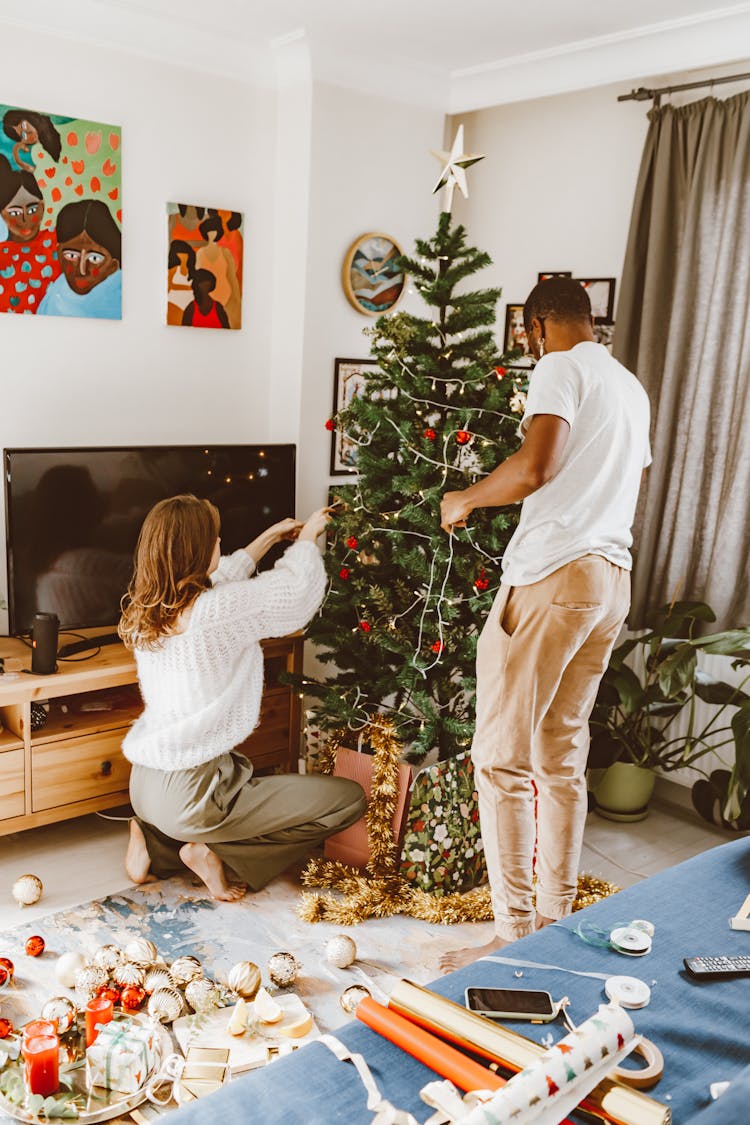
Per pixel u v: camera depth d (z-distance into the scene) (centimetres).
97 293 291
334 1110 99
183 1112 99
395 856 248
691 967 122
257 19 285
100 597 279
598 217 336
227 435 335
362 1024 114
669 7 265
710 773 299
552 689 196
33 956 211
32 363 284
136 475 278
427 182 351
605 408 188
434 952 223
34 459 260
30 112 268
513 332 368
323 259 325
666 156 293
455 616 239
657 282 298
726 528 284
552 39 296
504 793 200
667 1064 106
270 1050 177
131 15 279
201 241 312
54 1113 158
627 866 272
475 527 233
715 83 286
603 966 125
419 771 245
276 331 337
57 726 263
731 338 284
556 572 190
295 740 316
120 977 196
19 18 262
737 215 278
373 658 261
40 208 274
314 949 221
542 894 217
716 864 152
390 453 271
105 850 264
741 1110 86
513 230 364
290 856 245
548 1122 87
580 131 337
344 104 318
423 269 242
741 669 293
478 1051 105
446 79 339
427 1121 96
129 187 294
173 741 232
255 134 320
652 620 299
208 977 207
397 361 246
